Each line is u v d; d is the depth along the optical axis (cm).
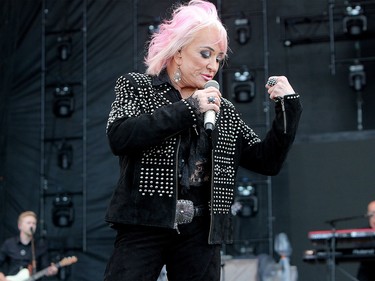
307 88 2619
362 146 2028
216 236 476
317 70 2622
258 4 2698
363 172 2016
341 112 2577
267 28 2694
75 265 2617
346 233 1468
